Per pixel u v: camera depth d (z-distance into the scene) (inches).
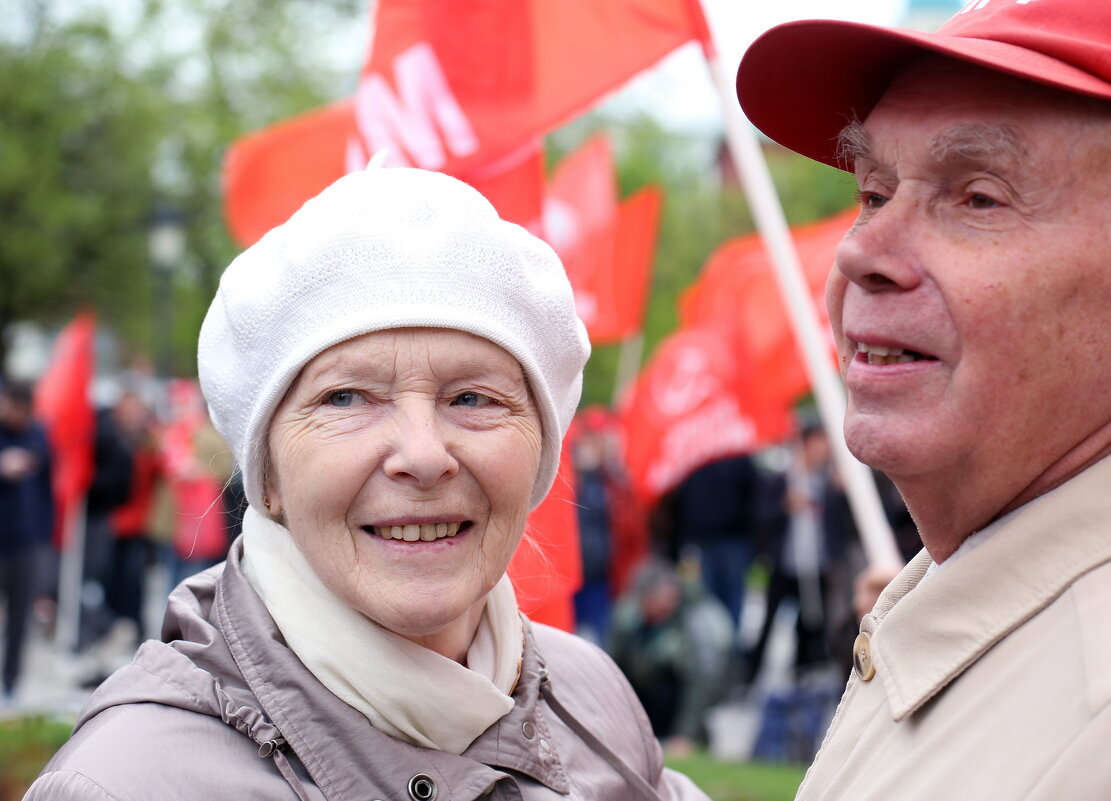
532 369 70.1
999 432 57.1
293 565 70.9
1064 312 55.5
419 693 68.4
